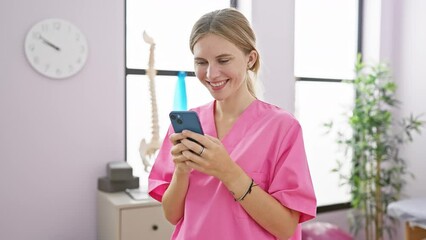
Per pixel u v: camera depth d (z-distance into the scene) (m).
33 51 2.09
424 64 2.97
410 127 2.85
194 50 0.81
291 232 0.81
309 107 3.09
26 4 2.07
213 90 0.81
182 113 0.77
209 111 0.96
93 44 2.23
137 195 2.04
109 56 2.27
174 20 2.56
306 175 0.83
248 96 0.92
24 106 2.10
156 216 1.97
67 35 2.16
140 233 1.94
